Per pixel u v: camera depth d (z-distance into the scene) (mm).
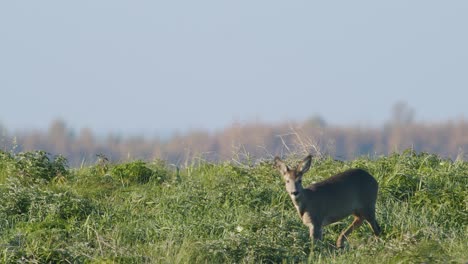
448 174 68375
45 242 55906
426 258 51844
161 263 53094
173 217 62031
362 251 55656
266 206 63375
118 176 71250
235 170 70875
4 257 53125
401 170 68625
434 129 146000
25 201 62594
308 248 56812
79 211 61719
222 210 62656
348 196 59469
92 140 122875
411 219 61344
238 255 54344
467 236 58125
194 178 70688
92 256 54062
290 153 73625
